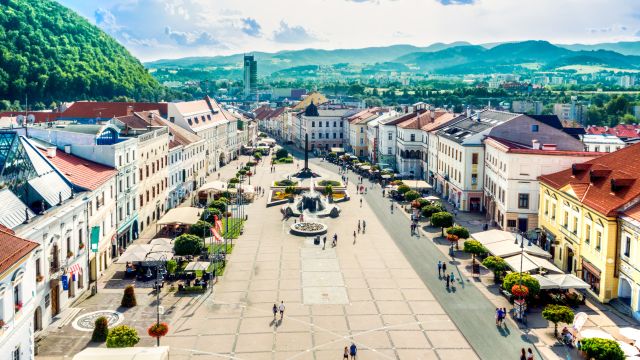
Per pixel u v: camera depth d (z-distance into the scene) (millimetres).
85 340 57094
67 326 60594
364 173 172625
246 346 56750
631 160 75312
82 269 70125
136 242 95375
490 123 122250
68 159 80938
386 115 198000
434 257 87750
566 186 79750
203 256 85312
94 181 76812
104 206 80562
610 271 67188
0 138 59406
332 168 188625
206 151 170125
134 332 52656
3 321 42594
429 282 76062
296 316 64438
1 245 44125
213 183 135250
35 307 52344
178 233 100500
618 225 66500
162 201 117000
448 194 132125
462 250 91438
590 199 73188
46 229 58750
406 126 162625
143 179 102688
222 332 60031
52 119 164625
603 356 48781
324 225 106250
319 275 79000
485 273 80000
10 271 42844
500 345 57031
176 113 162875
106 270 80625
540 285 65688
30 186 61844
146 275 76312
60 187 67875
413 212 118750
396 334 59750
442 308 66938
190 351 55438
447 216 98625
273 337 58906
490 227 105125
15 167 59875
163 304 67750
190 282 74812
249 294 71438
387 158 179250
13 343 44562
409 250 91625
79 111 165750
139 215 100250
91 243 73188
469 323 62594
